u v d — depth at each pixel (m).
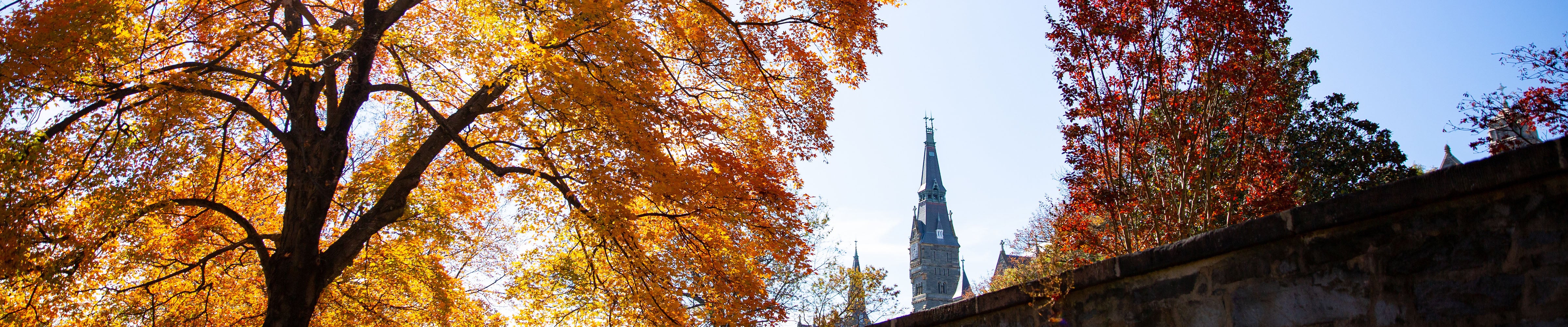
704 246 11.41
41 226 8.43
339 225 12.83
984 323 5.50
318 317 12.66
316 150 10.30
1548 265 2.66
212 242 11.87
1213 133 13.26
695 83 12.80
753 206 11.09
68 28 7.68
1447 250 3.02
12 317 9.50
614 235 9.66
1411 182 3.10
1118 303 4.53
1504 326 2.77
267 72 9.58
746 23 11.41
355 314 12.87
